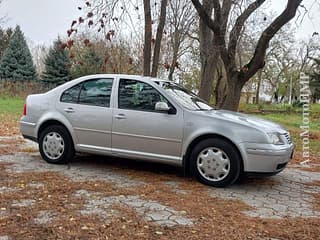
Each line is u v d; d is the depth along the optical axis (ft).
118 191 16.48
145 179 18.89
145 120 19.02
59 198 15.08
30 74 134.92
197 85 93.35
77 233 11.60
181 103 18.97
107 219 12.91
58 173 19.42
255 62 31.63
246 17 32.27
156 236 11.64
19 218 12.70
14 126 40.63
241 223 13.17
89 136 20.48
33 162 21.91
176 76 94.22
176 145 18.51
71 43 32.73
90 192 16.14
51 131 21.45
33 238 11.15
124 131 19.48
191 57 86.99
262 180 20.12
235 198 16.34
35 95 22.75
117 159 23.36
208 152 18.02
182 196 16.16
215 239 11.64
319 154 31.04
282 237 12.10
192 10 51.03
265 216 14.14
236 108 32.78
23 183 17.15
